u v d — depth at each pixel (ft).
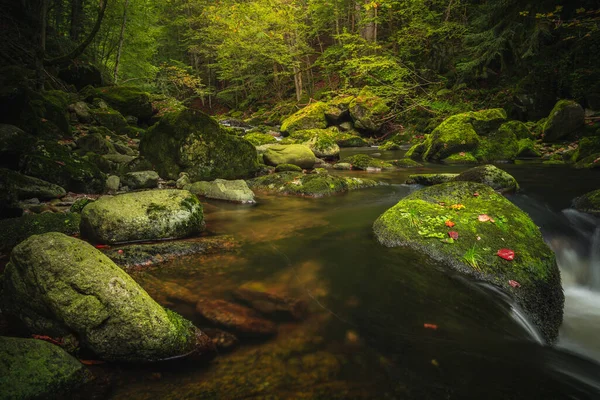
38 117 25.50
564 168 26.89
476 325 8.57
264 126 67.77
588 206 15.99
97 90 45.96
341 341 7.57
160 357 6.66
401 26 66.95
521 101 41.91
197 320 8.07
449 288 9.96
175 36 116.06
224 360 6.79
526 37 43.34
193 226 13.82
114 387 5.96
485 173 19.84
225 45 82.07
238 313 8.46
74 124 33.40
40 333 7.11
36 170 17.65
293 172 24.58
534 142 35.45
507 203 13.83
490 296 9.61
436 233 12.11
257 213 17.40
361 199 20.21
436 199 14.80
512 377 6.90
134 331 6.48
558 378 7.07
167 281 10.00
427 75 57.57
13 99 22.38
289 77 92.38
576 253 13.34
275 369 6.59
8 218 13.96
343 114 58.49
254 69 92.02
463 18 57.77
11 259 7.53
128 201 13.05
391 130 55.31
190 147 23.99
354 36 59.41
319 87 85.30
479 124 35.19
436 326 8.39
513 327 8.70
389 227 13.15
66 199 17.25
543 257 10.96
